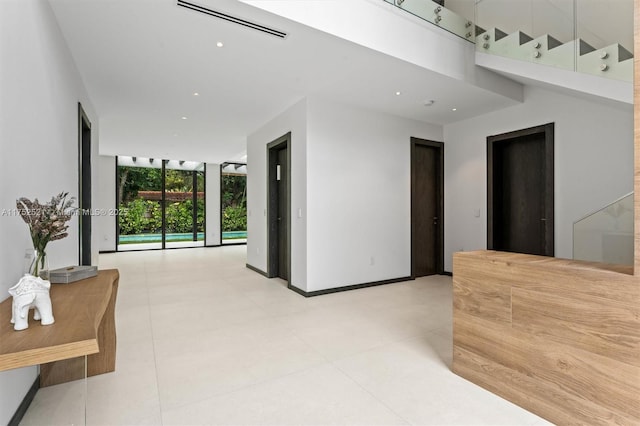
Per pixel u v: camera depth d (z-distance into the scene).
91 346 1.23
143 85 3.99
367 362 2.48
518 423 1.78
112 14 2.55
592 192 3.88
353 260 4.79
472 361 2.20
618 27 3.13
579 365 1.67
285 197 5.44
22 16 1.92
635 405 1.48
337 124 4.61
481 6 3.93
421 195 5.69
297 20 2.63
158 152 8.54
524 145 4.79
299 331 3.12
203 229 10.76
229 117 5.37
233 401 1.98
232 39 2.91
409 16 3.33
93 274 2.25
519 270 1.94
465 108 4.80
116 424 1.76
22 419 1.71
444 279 5.45
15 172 1.81
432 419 1.81
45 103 2.36
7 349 1.14
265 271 5.82
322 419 1.81
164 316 3.55
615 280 1.55
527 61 3.55
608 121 3.76
